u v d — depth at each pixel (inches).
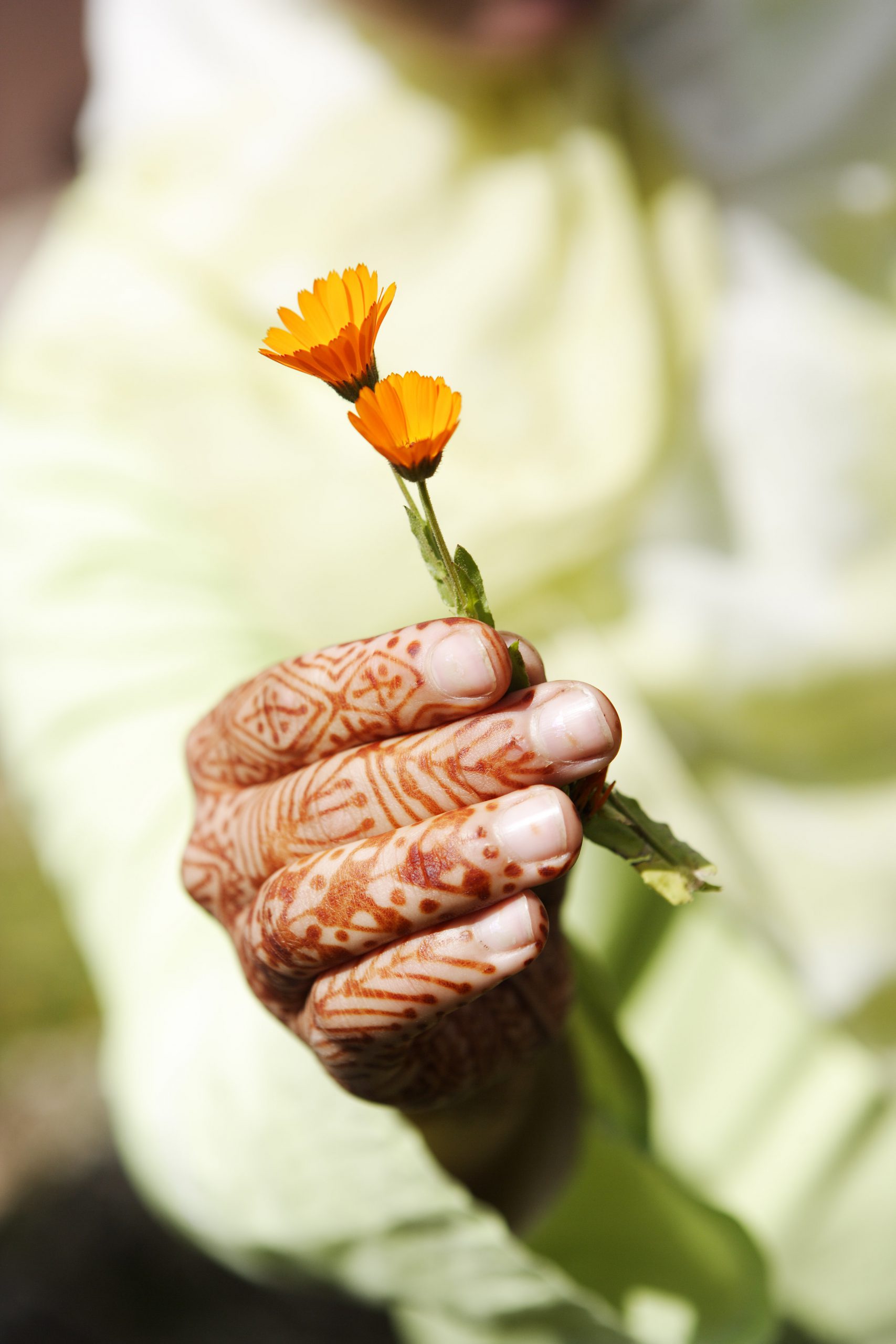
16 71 162.7
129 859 28.9
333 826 20.9
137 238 36.1
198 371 34.0
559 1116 26.0
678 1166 35.6
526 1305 27.5
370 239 35.2
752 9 35.7
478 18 33.1
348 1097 26.1
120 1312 67.8
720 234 37.0
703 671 34.7
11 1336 66.4
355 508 33.0
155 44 39.0
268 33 37.1
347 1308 68.4
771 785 36.0
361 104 35.9
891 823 35.2
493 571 34.0
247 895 22.0
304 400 34.5
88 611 31.0
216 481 32.9
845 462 34.9
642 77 37.0
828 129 35.9
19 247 145.6
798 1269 35.6
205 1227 28.4
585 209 35.6
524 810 20.2
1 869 96.8
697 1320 28.6
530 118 36.1
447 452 34.2
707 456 35.5
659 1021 35.8
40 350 35.1
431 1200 26.2
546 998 23.3
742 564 35.5
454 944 20.6
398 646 20.5
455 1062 22.9
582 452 34.2
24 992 87.0
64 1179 75.2
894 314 36.5
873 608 34.3
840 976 34.9
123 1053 28.8
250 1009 27.4
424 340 34.8
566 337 35.1
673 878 20.9
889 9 34.9
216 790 22.6
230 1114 26.9
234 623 31.4
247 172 35.9
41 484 32.9
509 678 20.3
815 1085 35.7
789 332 35.6
